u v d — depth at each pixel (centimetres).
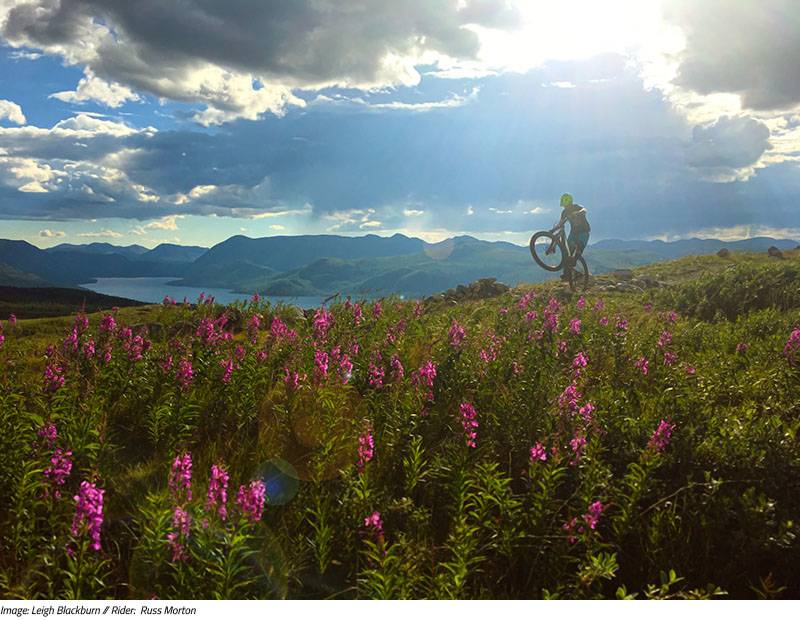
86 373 752
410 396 657
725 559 479
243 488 407
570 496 509
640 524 502
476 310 1456
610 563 412
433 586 415
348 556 453
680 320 1461
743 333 1226
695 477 546
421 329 1054
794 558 464
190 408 660
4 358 921
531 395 702
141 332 939
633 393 771
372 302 1283
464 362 806
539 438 612
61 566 425
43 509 480
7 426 545
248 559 430
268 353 830
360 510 472
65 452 495
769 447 570
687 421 641
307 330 1035
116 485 523
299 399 681
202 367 775
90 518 383
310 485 540
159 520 395
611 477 529
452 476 532
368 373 741
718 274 1850
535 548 469
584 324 1159
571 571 468
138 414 689
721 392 807
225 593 372
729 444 576
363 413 674
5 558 437
